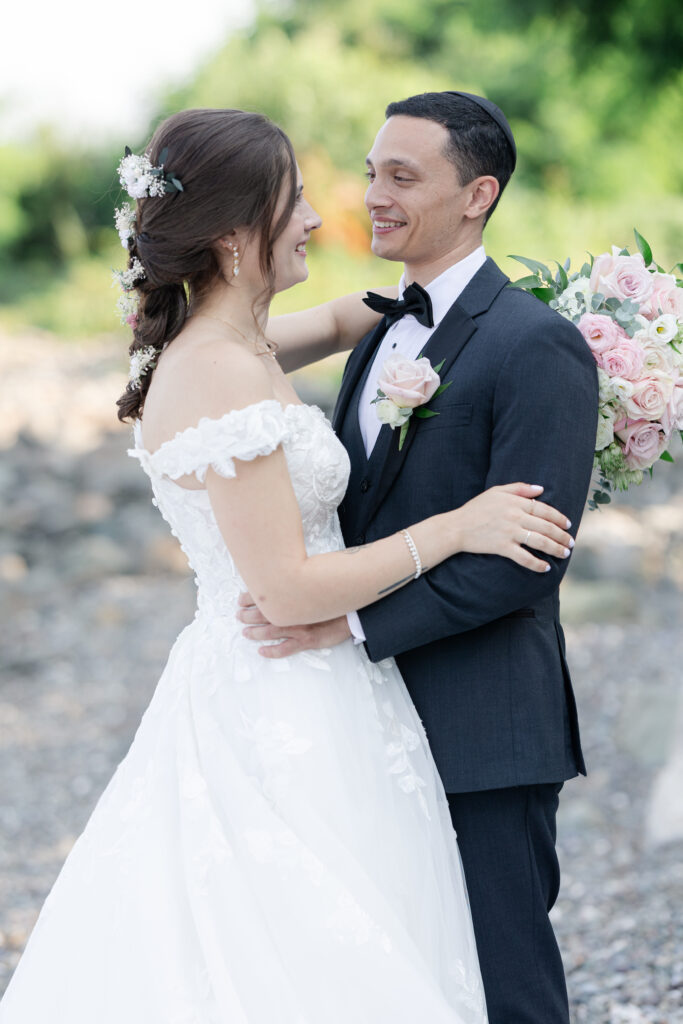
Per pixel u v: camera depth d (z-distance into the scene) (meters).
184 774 1.97
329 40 16.77
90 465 9.69
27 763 5.18
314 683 2.00
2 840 4.41
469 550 1.97
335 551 2.03
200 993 1.83
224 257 2.02
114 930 1.91
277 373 2.11
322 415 2.11
